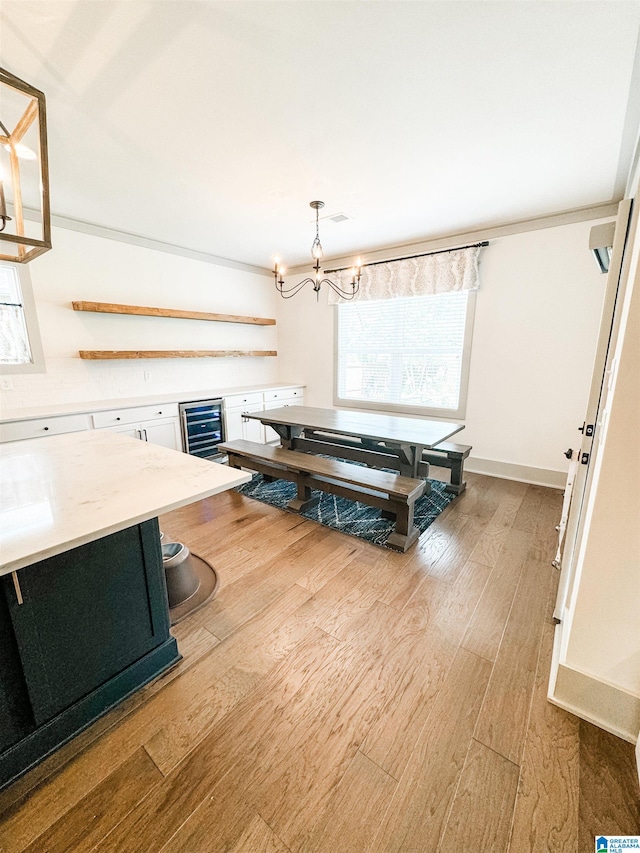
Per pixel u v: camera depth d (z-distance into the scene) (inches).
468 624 69.0
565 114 70.7
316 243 109.5
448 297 155.6
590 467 61.2
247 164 89.5
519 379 140.9
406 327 169.0
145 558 54.3
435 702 53.4
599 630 48.4
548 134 77.5
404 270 159.8
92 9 47.6
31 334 125.5
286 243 158.2
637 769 43.7
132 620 53.9
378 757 45.9
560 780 43.3
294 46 54.1
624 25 50.6
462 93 64.9
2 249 117.0
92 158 86.4
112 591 50.9
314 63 57.6
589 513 48.0
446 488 133.9
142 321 155.1
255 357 206.4
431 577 83.4
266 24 50.3
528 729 49.4
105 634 50.8
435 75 60.5
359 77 60.7
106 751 46.8
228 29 51.1
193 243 158.6
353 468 112.3
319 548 95.6
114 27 50.4
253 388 189.0
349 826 39.2
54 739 46.3
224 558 90.7
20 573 40.9
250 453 130.5
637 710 47.0
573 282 125.4
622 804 40.9
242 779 43.6
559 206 117.7
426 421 130.5
